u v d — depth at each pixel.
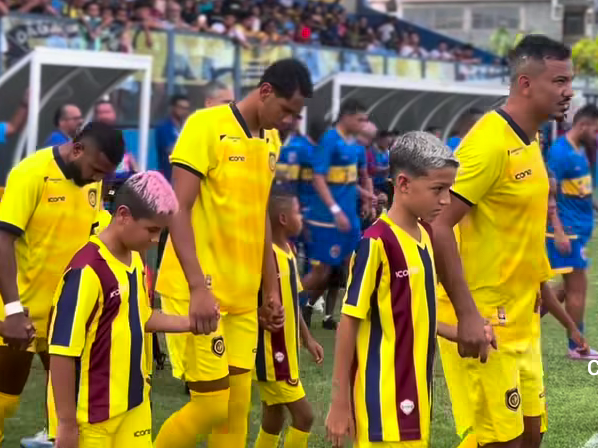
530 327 3.35
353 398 2.94
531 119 3.21
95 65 9.15
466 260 3.29
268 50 12.37
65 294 2.92
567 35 25.67
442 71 15.63
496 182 3.18
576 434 4.70
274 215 3.80
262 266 3.70
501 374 3.28
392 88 12.66
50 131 9.23
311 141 7.43
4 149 8.81
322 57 13.37
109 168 3.53
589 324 7.39
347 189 7.30
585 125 6.43
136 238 2.97
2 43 9.31
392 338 2.89
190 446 3.62
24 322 3.47
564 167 6.48
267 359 3.74
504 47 22.33
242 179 3.50
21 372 3.79
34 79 8.75
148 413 3.15
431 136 2.91
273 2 13.35
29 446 4.22
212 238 3.50
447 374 3.39
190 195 3.42
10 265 3.47
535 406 3.44
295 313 3.83
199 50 11.41
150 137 10.43
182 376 3.58
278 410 3.84
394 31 16.00
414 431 2.89
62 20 9.99
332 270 7.09
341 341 2.86
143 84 9.73
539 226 3.29
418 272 2.89
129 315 3.03
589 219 6.54
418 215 2.88
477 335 3.07
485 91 14.08
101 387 2.98
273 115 3.46
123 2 10.77
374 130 8.90
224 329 3.58
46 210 3.54
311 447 4.37
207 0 12.20
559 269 6.43
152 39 10.87
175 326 3.27
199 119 3.47
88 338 2.97
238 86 11.99
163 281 3.60
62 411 2.92
